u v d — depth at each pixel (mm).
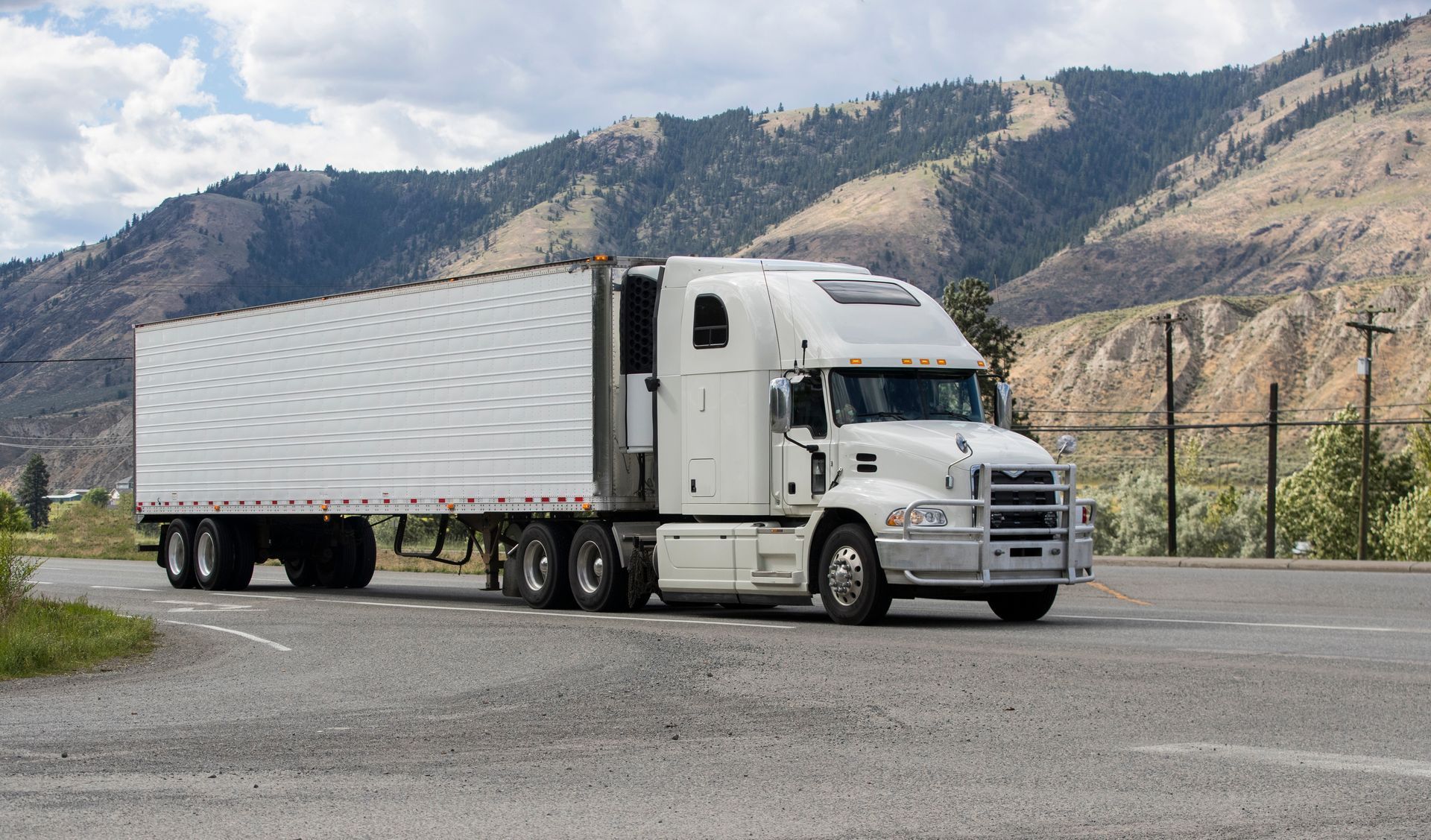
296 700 11586
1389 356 171250
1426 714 9664
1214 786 7539
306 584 27547
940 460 16031
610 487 19078
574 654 14250
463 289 20984
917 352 17281
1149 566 37062
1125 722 9500
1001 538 16203
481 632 16672
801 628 16219
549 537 19938
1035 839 6527
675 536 18438
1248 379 179125
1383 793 7332
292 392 24031
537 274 19812
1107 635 15078
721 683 11812
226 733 9961
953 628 16156
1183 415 179250
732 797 7535
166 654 15406
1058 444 16953
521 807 7395
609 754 8867
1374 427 78938
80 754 9211
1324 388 172625
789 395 16891
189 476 26438
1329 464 79250
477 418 20672
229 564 25953
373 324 22469
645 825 6949
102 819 7258
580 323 19188
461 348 20984
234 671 13711
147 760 8977
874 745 8930
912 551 15852
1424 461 69062
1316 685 10969
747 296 17859
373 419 22453
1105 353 193250
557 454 19516
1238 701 10289
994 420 17812
